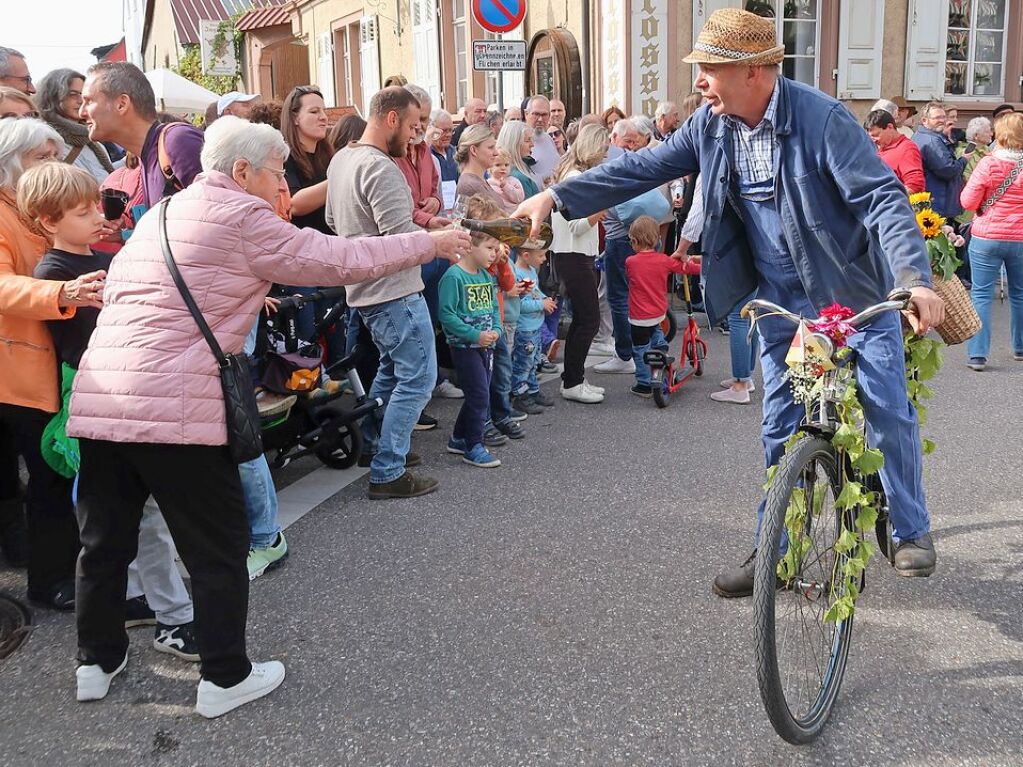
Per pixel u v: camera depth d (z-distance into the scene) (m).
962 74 13.16
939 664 3.17
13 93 4.68
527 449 5.66
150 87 3.99
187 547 2.91
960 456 5.29
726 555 4.07
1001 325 9.05
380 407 5.30
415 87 5.86
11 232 3.47
